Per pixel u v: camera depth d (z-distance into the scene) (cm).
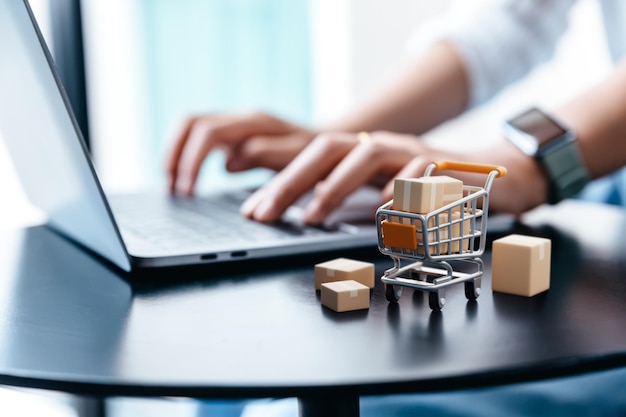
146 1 274
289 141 90
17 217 150
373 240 60
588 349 34
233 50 298
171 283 50
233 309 43
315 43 308
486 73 107
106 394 31
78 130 46
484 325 38
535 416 54
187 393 31
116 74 267
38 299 46
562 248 58
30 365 33
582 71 206
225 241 58
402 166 66
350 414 34
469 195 43
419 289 41
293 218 68
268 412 62
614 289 45
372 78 298
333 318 40
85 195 52
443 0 271
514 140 73
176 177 93
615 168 78
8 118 61
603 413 54
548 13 111
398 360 33
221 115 94
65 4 176
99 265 57
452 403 56
